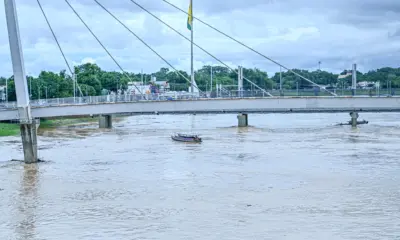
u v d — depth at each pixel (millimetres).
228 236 47531
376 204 56906
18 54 86938
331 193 61719
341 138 112312
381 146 98750
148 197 60938
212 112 142625
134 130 139000
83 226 50969
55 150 98000
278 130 132375
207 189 64250
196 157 87250
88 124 166000
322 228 49312
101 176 72812
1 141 114125
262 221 51469
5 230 50188
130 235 48281
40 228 50625
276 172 74000
